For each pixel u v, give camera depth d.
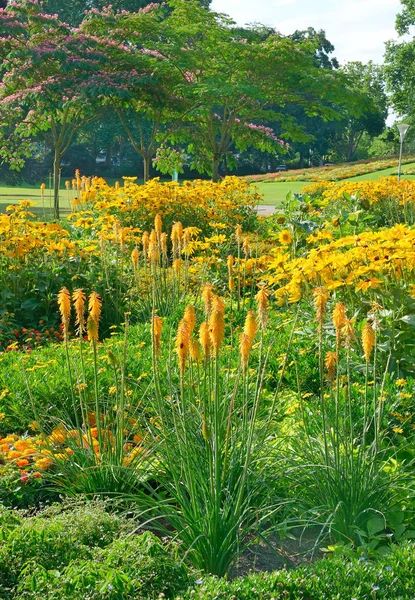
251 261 8.20
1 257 9.10
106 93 24.52
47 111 25.50
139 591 3.10
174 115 29.41
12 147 29.08
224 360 6.17
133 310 8.78
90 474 4.30
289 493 4.21
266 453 4.21
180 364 3.79
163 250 7.54
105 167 67.06
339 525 4.00
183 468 3.93
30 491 4.28
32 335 8.36
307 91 29.78
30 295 9.00
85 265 9.46
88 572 3.09
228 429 3.86
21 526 3.47
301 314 7.23
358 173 45.28
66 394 5.65
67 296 4.46
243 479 3.70
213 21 29.34
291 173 53.31
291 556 3.92
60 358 6.59
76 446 4.56
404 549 3.52
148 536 3.44
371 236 6.05
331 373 4.24
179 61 27.25
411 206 14.89
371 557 3.79
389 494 4.28
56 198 24.41
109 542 3.52
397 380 5.49
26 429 5.43
